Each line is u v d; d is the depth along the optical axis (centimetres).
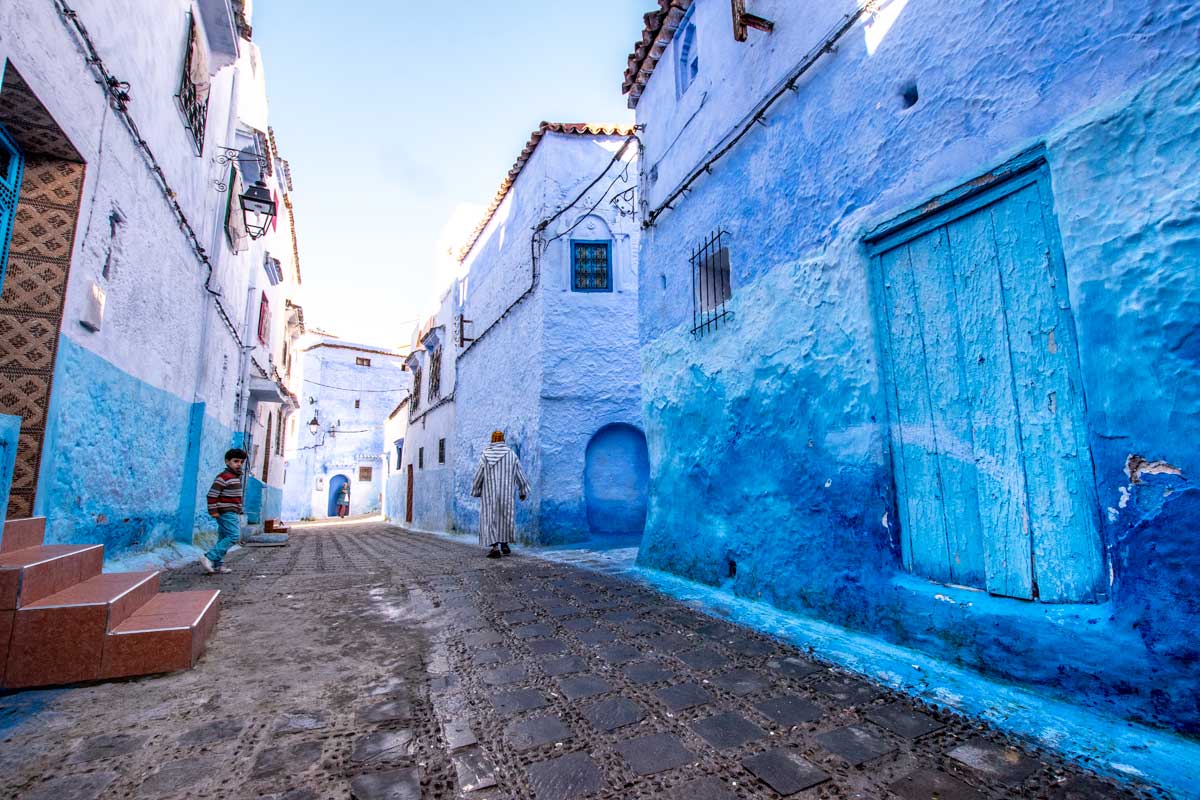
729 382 491
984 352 285
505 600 461
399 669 290
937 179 308
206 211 788
